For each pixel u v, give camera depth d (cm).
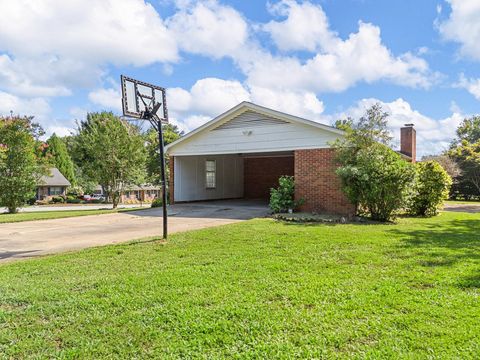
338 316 326
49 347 281
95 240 779
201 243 679
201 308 350
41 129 1886
